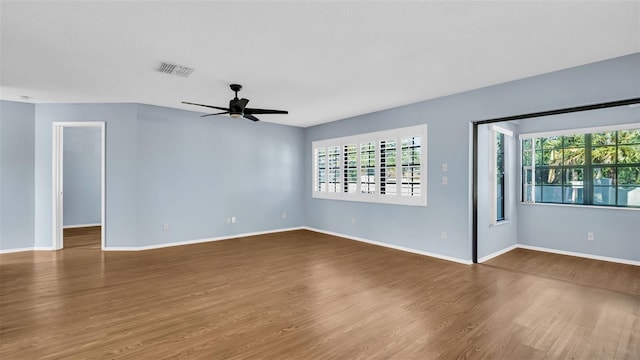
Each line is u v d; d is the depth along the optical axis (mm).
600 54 2982
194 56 3045
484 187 4609
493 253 4816
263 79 3732
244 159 6293
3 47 2834
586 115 4742
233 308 2824
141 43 2752
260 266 4184
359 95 4434
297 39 2674
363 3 2119
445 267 4129
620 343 2242
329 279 3646
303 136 7266
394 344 2221
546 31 2521
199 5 2139
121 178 5047
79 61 3176
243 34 2582
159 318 2615
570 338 2312
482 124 4422
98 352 2100
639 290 3299
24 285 3400
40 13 2236
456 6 2160
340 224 6316
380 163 5449
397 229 5184
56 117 5020
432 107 4629
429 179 4688
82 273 3844
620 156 4539
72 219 7109
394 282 3541
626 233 4367
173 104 5113
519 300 3025
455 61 3162
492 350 2150
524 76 3609
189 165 5590
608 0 2072
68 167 7039
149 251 5008
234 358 2041
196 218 5676
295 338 2299
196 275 3787
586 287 3377
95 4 2123
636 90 2941
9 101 4816
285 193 6938
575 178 4961
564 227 4961
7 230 4844
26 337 2289
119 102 4992
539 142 5348
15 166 4883
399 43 2750
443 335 2350
